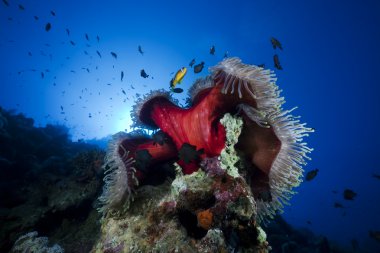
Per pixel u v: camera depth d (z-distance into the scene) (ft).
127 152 1.83
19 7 5.96
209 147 1.63
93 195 2.93
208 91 1.87
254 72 1.44
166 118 1.95
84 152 3.44
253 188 1.75
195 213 1.42
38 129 6.13
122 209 1.65
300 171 1.60
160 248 1.33
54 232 2.82
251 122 1.55
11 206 3.30
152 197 1.64
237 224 1.33
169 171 1.97
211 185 1.41
